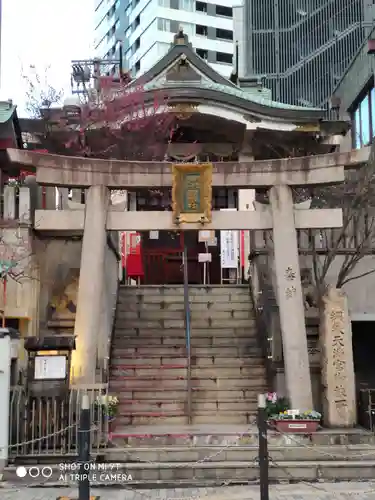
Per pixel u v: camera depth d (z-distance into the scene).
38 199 15.98
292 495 9.50
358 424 12.95
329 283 16.03
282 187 13.66
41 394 11.02
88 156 20.03
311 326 14.82
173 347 15.51
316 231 16.34
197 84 19.53
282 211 13.55
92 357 12.77
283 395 13.41
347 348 12.71
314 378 13.59
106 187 13.63
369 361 17.11
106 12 73.81
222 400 13.77
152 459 10.88
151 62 62.28
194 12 64.81
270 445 11.21
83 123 19.16
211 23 65.44
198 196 13.60
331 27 40.72
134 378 14.38
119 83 22.81
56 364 11.16
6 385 10.45
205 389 14.05
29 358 11.20
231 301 17.47
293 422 11.73
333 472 10.50
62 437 10.69
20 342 13.31
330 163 13.55
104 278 14.40
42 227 13.62
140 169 13.69
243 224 13.66
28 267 14.14
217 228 13.62
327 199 17.25
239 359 15.09
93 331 12.93
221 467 10.42
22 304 13.98
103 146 20.19
